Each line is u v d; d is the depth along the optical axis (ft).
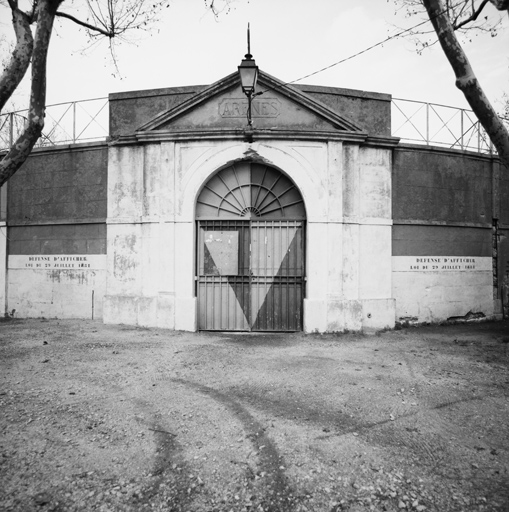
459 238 34.06
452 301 33.58
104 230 32.78
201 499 9.46
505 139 14.76
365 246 30.68
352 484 10.07
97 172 32.81
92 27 21.58
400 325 31.19
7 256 35.42
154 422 13.67
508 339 27.53
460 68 14.70
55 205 33.99
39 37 16.10
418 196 32.60
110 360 21.43
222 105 30.27
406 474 10.53
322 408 15.06
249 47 26.22
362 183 30.86
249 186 30.63
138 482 10.07
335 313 29.25
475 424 13.67
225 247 30.50
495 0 15.15
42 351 23.08
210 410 14.79
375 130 31.65
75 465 10.80
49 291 34.09
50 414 14.20
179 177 30.01
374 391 16.94
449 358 22.49
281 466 10.87
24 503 9.16
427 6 15.03
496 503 9.29
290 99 30.12
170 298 29.78
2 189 35.63
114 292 31.35
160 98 31.58
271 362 21.53
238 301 30.32
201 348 24.49
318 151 29.68
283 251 30.30
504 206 36.27
